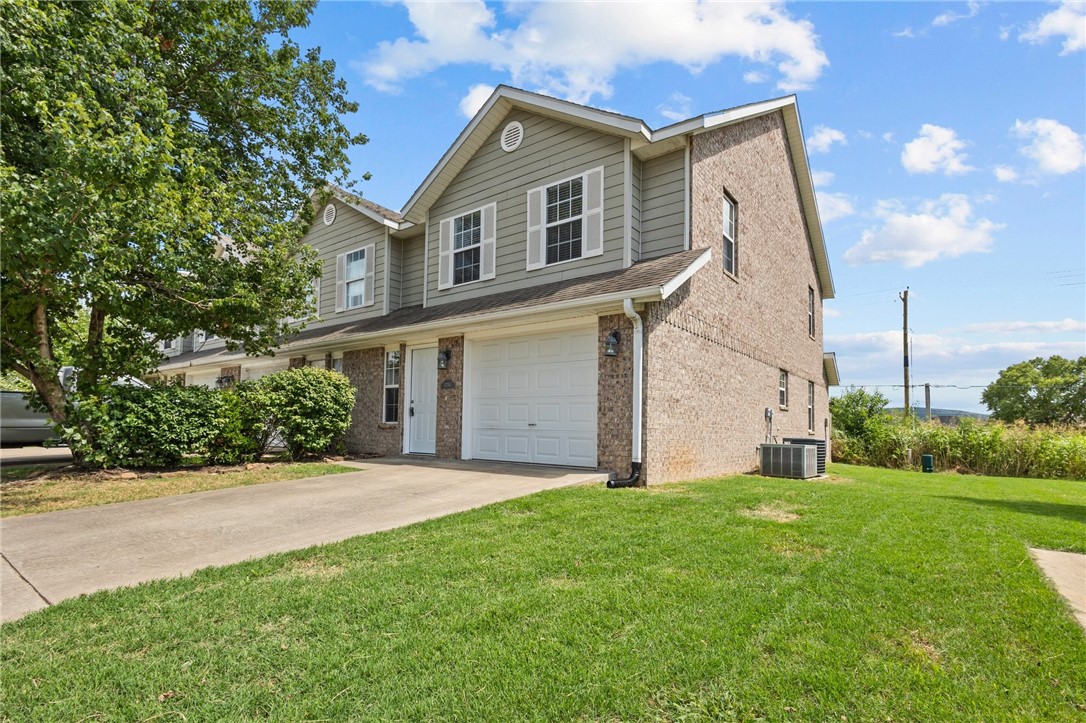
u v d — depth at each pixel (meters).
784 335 13.88
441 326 10.01
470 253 11.62
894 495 7.83
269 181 11.14
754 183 11.90
